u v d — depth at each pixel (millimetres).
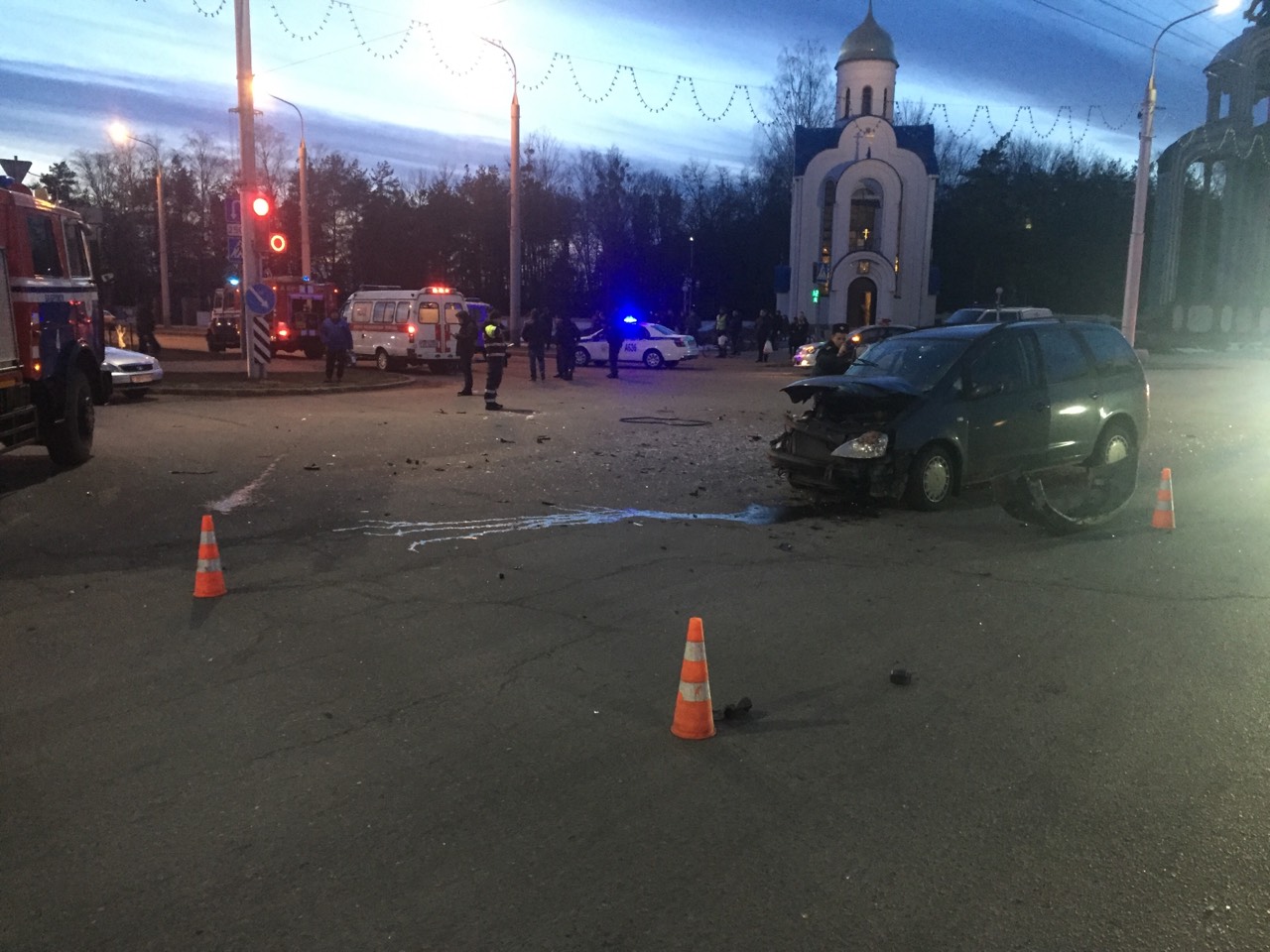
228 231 22797
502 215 65750
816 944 2898
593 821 3615
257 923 3020
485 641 5680
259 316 22688
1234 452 13641
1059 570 7254
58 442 11062
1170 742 4293
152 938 2955
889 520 9078
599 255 72438
